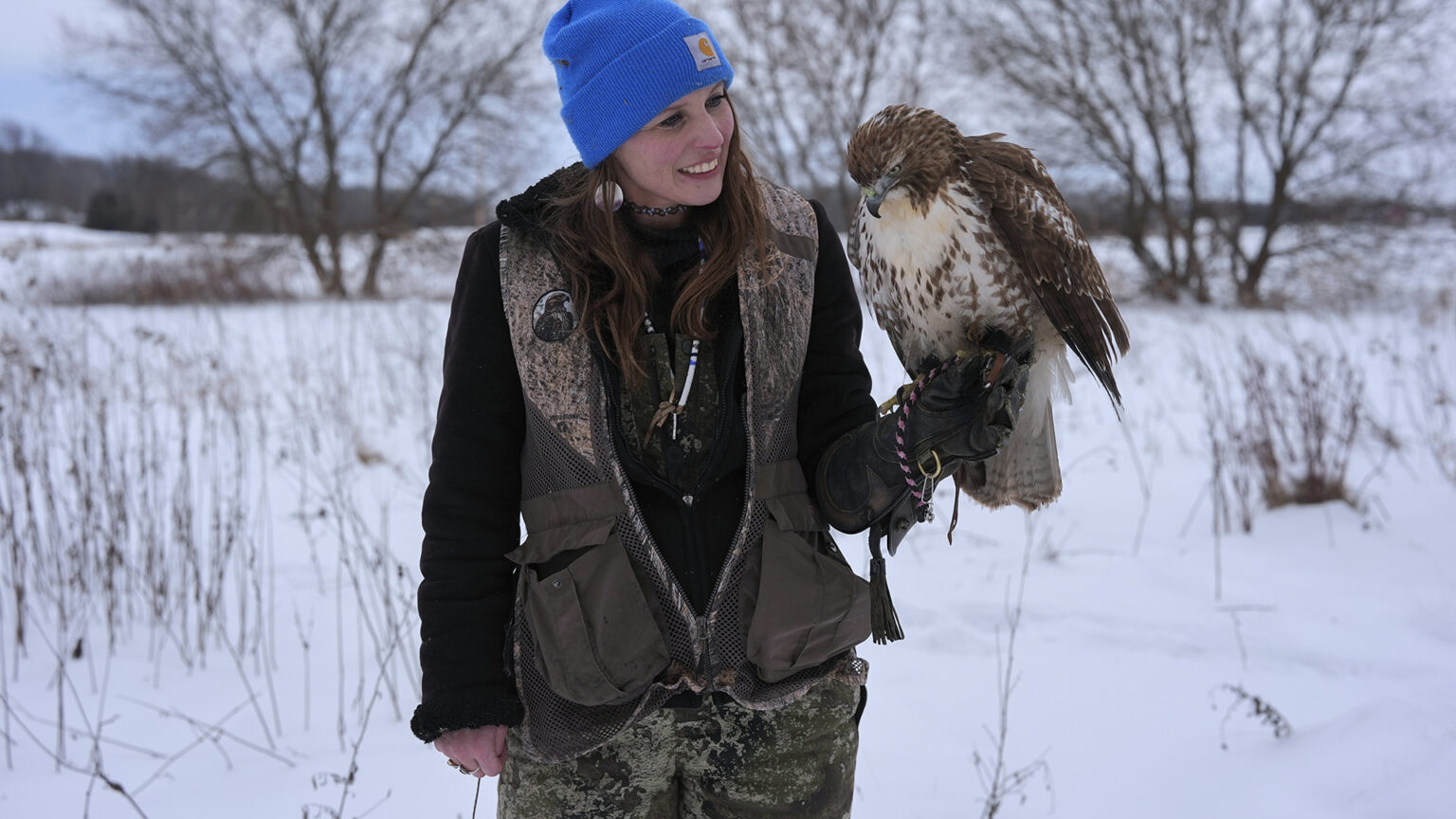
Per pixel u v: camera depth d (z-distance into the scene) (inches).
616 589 66.5
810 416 75.7
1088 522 213.3
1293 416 256.2
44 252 656.4
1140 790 115.6
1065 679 145.6
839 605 70.1
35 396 221.3
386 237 731.4
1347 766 110.2
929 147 96.0
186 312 470.6
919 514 73.1
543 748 67.9
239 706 139.2
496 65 753.6
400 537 202.2
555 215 69.0
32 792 121.0
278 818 115.3
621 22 65.4
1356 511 205.5
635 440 69.1
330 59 719.7
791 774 70.8
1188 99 617.3
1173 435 277.0
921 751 128.0
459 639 68.1
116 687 148.2
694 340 69.2
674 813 73.5
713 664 67.3
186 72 713.6
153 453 193.3
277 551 196.7
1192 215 634.2
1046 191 100.7
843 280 76.1
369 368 340.2
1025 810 114.3
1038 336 99.9
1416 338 393.7
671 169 66.6
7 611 172.2
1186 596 172.2
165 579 163.3
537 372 67.8
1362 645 150.2
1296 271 617.6
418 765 126.6
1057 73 625.6
